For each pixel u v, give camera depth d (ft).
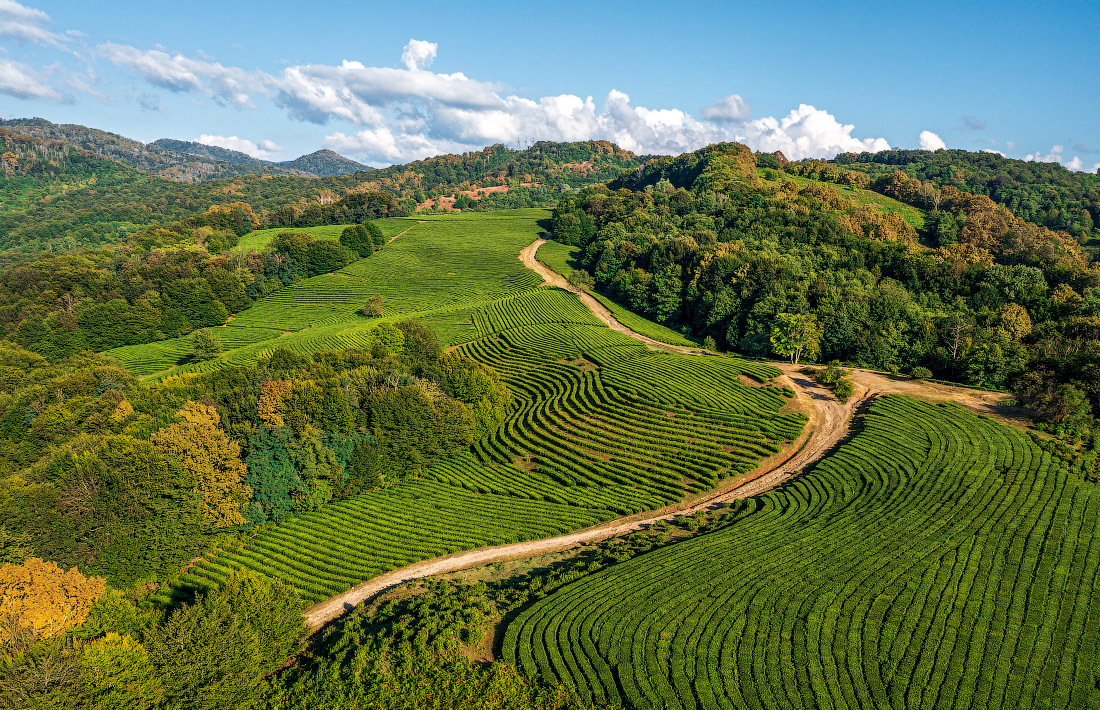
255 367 307.78
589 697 117.39
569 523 207.62
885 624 130.93
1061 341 297.53
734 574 154.40
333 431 236.63
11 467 258.37
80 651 116.78
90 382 322.75
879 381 301.84
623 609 142.31
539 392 329.11
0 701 103.40
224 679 122.21
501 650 132.26
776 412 270.05
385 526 211.61
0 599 130.21
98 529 182.80
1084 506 168.96
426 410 258.78
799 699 112.68
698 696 114.21
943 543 158.81
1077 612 130.21
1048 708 107.45
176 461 195.93
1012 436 218.18
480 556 192.54
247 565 193.06
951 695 111.14
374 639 141.79
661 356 351.67
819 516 184.65
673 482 225.97
